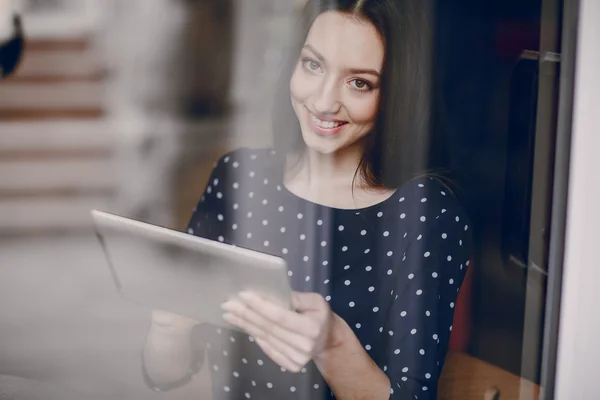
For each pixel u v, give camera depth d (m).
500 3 0.95
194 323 1.20
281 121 1.15
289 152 1.15
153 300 0.92
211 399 1.22
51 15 1.87
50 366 1.46
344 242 1.11
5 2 1.84
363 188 1.09
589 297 0.80
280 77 1.15
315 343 1.04
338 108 1.09
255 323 0.89
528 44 0.94
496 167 0.99
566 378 0.82
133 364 1.45
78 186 1.73
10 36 1.85
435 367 1.06
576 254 0.79
